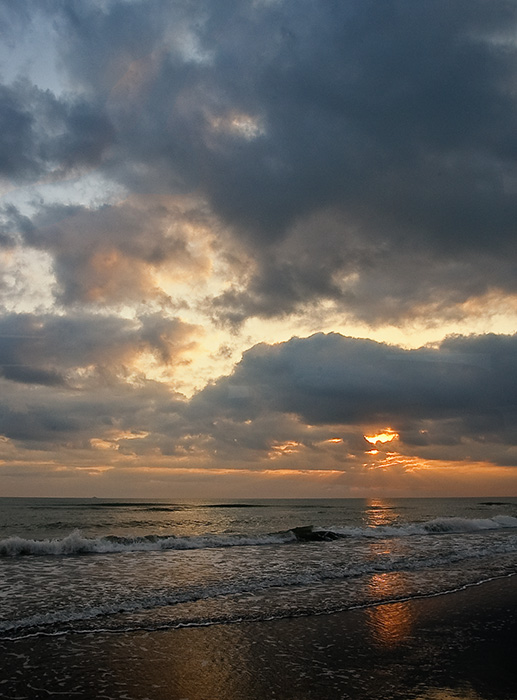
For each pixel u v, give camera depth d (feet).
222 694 18.45
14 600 30.07
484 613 30.68
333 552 53.72
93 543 53.31
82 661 21.09
